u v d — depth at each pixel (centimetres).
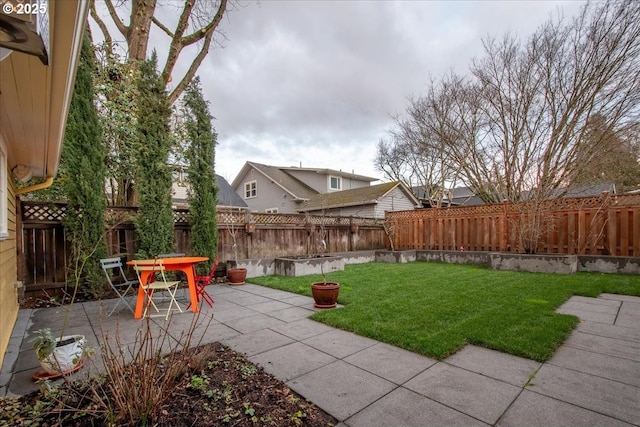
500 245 859
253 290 575
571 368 246
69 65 171
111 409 169
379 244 1150
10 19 115
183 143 785
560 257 671
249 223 788
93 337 334
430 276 655
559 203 758
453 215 960
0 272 295
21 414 185
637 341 301
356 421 181
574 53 841
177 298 527
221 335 332
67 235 515
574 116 845
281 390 215
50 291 512
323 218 972
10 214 404
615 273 650
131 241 612
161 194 611
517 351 272
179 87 805
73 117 518
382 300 448
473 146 1201
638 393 209
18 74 183
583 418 182
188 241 697
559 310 402
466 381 227
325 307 431
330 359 267
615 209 680
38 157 389
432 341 293
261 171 2100
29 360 281
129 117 718
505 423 178
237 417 182
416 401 202
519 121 957
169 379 201
